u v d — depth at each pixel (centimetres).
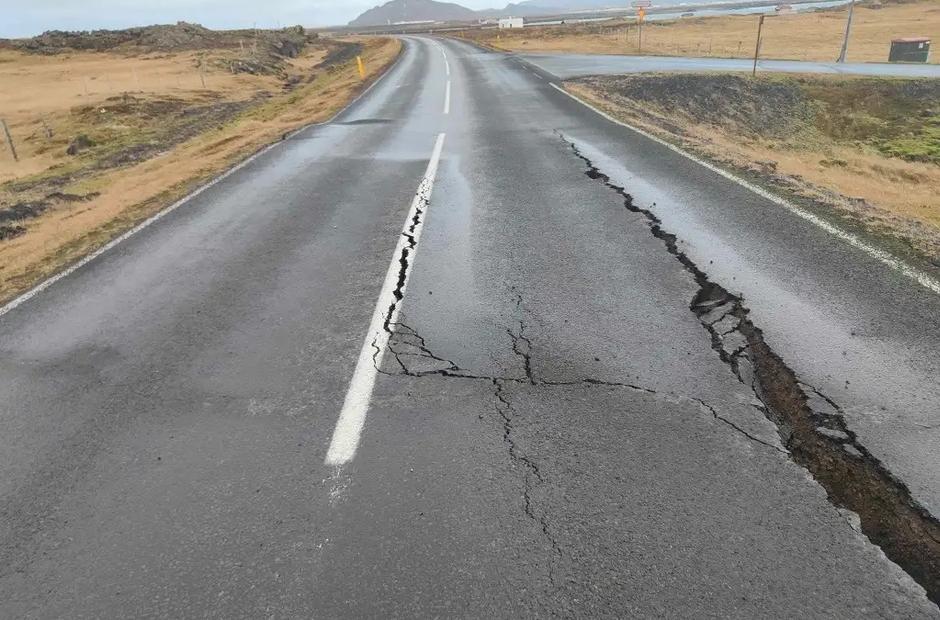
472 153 974
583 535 246
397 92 1900
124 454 309
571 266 517
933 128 1798
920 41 2723
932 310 406
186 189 840
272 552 245
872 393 326
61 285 535
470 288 484
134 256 596
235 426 326
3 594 234
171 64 3850
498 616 213
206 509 270
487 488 274
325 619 215
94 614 223
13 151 1748
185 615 221
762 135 1812
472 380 356
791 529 246
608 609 214
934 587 222
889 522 251
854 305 420
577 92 1688
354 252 575
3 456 312
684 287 466
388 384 356
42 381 380
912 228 568
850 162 1539
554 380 353
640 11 3828
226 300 484
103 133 1864
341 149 1057
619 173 807
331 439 311
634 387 344
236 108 2208
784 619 208
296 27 6912
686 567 230
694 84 1986
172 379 374
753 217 609
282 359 390
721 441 298
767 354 369
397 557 239
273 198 771
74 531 263
